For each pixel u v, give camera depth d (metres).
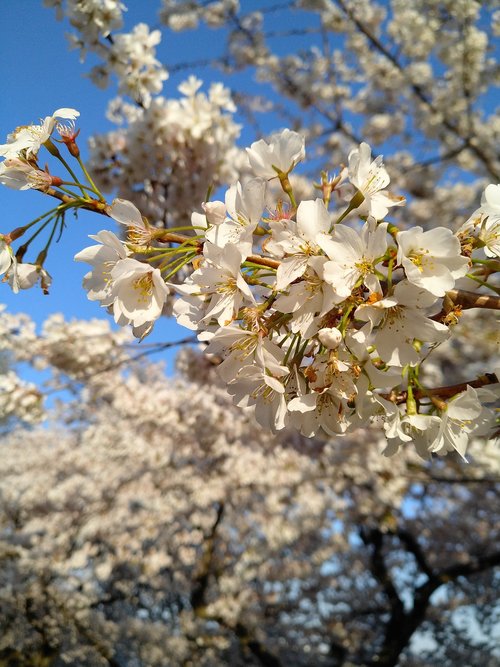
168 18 7.34
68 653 8.32
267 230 1.17
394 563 10.76
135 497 8.77
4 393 4.50
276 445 7.23
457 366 7.02
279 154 1.27
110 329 5.50
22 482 10.33
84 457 9.38
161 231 1.23
